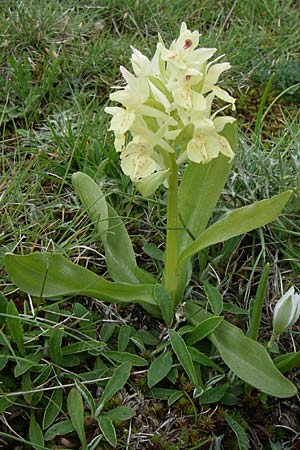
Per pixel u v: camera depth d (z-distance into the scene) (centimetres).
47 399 36
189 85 33
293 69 62
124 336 38
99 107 56
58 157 49
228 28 70
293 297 34
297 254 43
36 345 37
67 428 34
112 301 37
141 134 34
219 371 37
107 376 36
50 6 65
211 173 40
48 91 58
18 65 56
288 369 36
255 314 36
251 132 55
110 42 63
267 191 46
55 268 35
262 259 43
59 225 44
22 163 48
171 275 38
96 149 49
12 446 34
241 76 62
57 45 63
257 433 36
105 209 40
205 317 38
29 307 39
